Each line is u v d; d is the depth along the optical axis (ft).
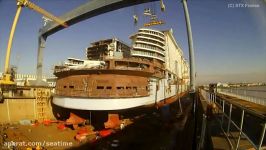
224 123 36.78
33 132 103.65
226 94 114.42
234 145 24.52
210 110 43.42
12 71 171.73
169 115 133.80
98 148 79.20
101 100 102.53
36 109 134.82
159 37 185.06
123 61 113.39
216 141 26.07
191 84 105.60
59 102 123.24
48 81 230.68
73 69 112.27
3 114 121.29
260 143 15.66
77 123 113.39
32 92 142.61
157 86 150.20
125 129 101.45
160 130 98.07
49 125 119.34
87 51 204.64
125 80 108.37
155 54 173.17
